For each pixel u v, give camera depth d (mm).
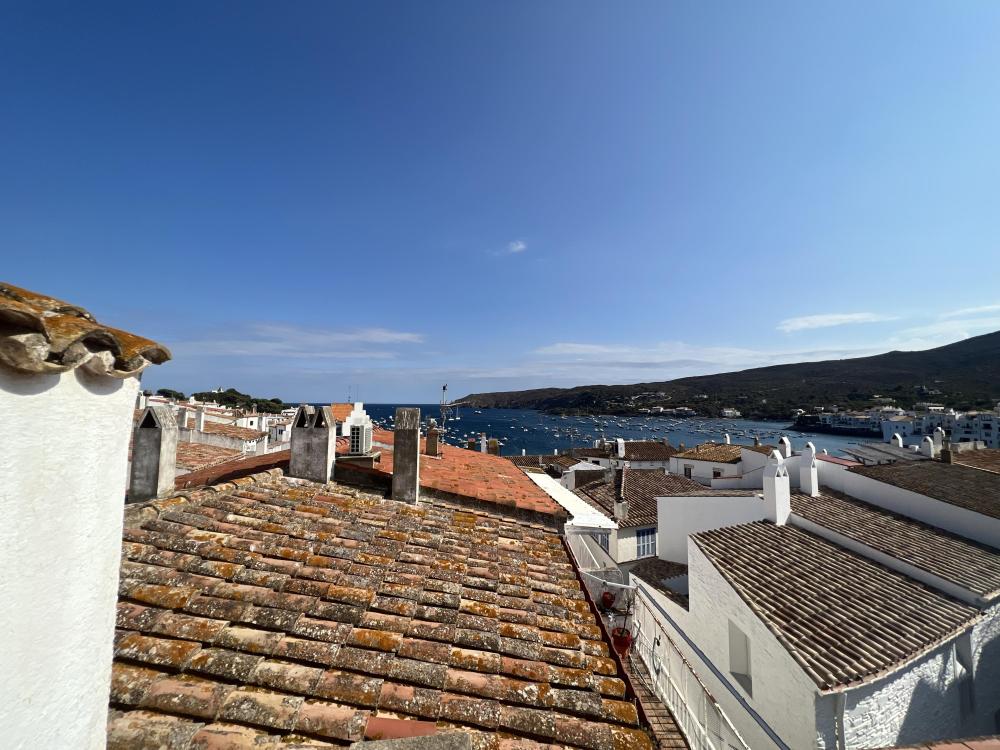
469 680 4578
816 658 9539
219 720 3479
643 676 11656
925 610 11508
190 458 20891
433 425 18484
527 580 7273
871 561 13945
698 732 9383
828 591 12000
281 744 3338
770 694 10430
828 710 9141
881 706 9711
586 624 6305
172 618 4426
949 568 13078
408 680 4359
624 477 30828
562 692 4746
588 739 4195
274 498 8000
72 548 2080
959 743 4098
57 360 1841
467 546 8086
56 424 1947
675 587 18656
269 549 6152
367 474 10039
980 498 16344
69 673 2080
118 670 3732
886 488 18438
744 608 11695
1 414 1682
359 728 3604
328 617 4984
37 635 1877
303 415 9383
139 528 6051
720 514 19312
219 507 7133
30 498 1823
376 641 4766
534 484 15453
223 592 4977
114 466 2365
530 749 3914
